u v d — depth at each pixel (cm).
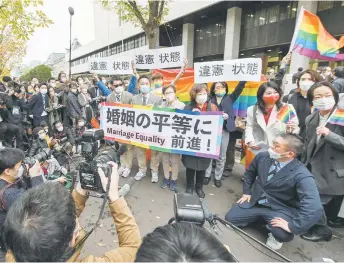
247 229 272
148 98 362
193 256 64
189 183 341
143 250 67
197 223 120
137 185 368
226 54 1504
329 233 253
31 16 458
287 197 245
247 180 281
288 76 666
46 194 87
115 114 364
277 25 1281
